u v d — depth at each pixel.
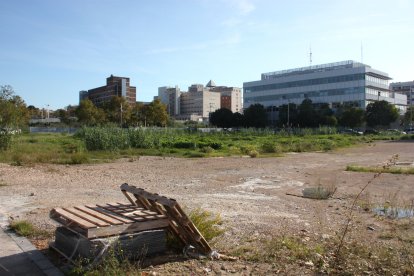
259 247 6.42
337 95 108.00
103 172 17.36
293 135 65.81
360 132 82.12
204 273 5.19
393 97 120.88
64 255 5.61
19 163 19.62
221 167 20.36
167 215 5.66
